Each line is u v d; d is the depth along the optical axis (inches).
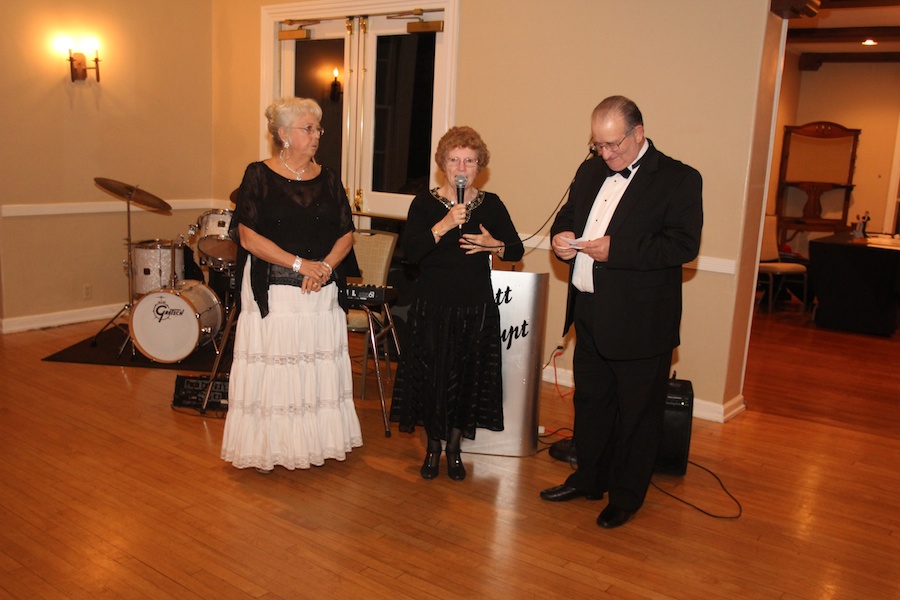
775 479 140.0
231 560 103.7
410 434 154.5
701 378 172.7
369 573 101.8
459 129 119.7
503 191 194.4
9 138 208.7
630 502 115.9
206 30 249.3
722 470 143.3
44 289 223.0
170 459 136.6
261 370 126.5
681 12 163.6
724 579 104.3
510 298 138.6
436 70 202.4
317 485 128.6
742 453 152.6
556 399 180.5
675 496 130.9
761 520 122.9
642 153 109.7
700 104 164.2
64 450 138.4
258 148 244.5
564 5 178.5
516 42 186.9
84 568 100.3
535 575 103.1
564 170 184.4
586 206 115.1
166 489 124.6
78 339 212.5
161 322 187.3
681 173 107.5
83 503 118.5
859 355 242.5
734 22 158.1
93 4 221.3
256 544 108.3
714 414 171.5
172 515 115.9
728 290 166.2
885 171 363.9
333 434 130.6
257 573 100.7
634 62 171.0
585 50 177.2
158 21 237.0
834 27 312.0
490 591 98.8
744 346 177.5
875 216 368.8
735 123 160.7
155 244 210.7
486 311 126.4
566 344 190.1
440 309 123.3
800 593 101.6
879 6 250.4
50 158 218.1
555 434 157.2
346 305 133.6
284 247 122.8
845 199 369.1
